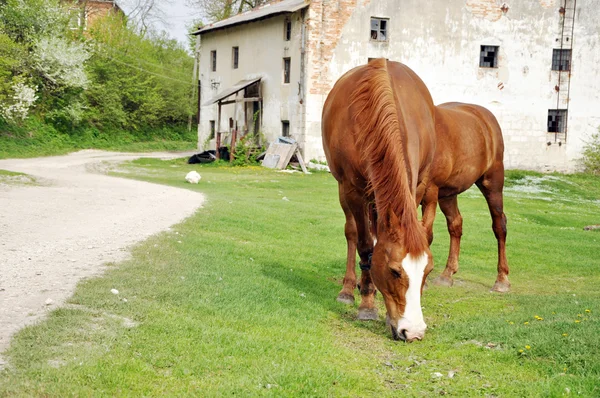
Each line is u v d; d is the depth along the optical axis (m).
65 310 5.54
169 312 5.77
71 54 43.28
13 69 41.03
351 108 6.14
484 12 33.50
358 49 31.94
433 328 6.40
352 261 7.37
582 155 35.19
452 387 4.71
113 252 8.48
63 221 11.52
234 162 33.12
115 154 42.28
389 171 5.29
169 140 54.97
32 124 42.47
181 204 14.78
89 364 4.38
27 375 4.14
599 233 15.64
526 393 4.56
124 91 51.25
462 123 8.41
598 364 4.90
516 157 34.47
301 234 12.55
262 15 33.31
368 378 4.82
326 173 30.27
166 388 4.22
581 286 9.23
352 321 6.56
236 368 4.68
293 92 32.44
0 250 8.47
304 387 4.45
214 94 41.25
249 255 9.34
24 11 42.28
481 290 8.79
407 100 6.34
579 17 34.59
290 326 5.92
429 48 32.94
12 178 20.19
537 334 5.70
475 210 19.92
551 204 24.77
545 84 34.56
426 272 5.14
